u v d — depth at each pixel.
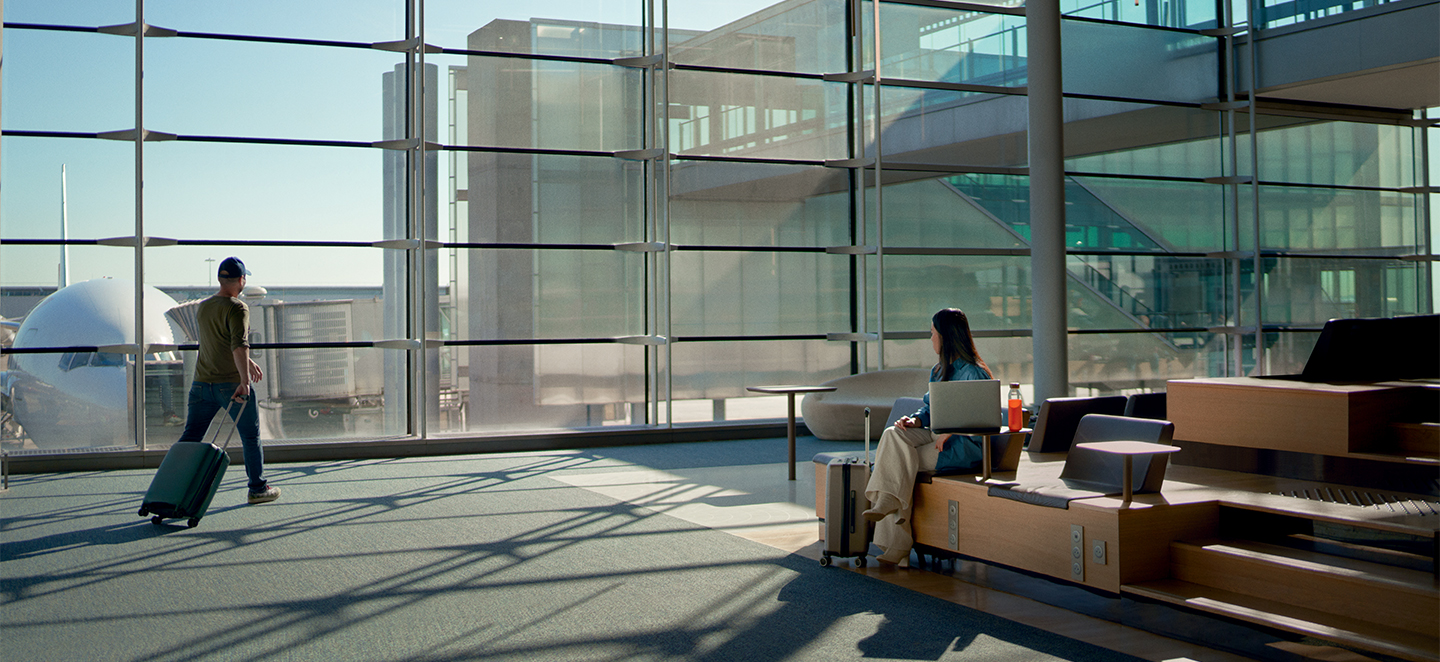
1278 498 4.94
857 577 5.39
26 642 4.30
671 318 11.71
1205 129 13.21
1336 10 12.18
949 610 4.74
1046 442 6.43
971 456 5.65
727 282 11.90
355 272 10.73
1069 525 4.79
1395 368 6.86
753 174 11.97
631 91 11.62
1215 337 13.16
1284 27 12.70
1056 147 9.37
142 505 6.82
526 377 11.24
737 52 11.91
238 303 7.37
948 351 5.66
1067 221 12.55
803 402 11.58
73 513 7.28
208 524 6.86
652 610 4.75
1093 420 5.49
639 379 11.63
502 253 11.16
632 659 4.04
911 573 5.48
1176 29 13.09
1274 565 4.33
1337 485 5.43
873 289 12.10
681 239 11.72
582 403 11.43
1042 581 5.26
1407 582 3.96
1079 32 12.62
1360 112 13.83
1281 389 5.80
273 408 10.45
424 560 5.79
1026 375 12.44
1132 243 12.81
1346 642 3.79
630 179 11.62
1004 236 12.41
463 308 11.02
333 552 6.00
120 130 10.16
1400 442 5.59
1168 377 12.91
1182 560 4.67
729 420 11.93
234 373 7.44
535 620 4.59
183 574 5.48
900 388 11.50
